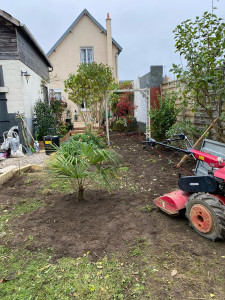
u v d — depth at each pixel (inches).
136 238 117.4
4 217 143.9
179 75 187.3
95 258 104.4
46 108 404.8
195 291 84.8
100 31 639.1
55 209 152.3
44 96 511.2
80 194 161.0
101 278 93.0
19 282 92.3
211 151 152.5
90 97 349.7
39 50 420.2
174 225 128.7
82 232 124.2
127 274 94.6
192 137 269.6
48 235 122.9
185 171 219.9
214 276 91.5
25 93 342.3
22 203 164.1
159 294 84.1
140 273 94.8
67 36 633.0
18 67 317.7
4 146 299.7
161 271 95.3
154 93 375.9
